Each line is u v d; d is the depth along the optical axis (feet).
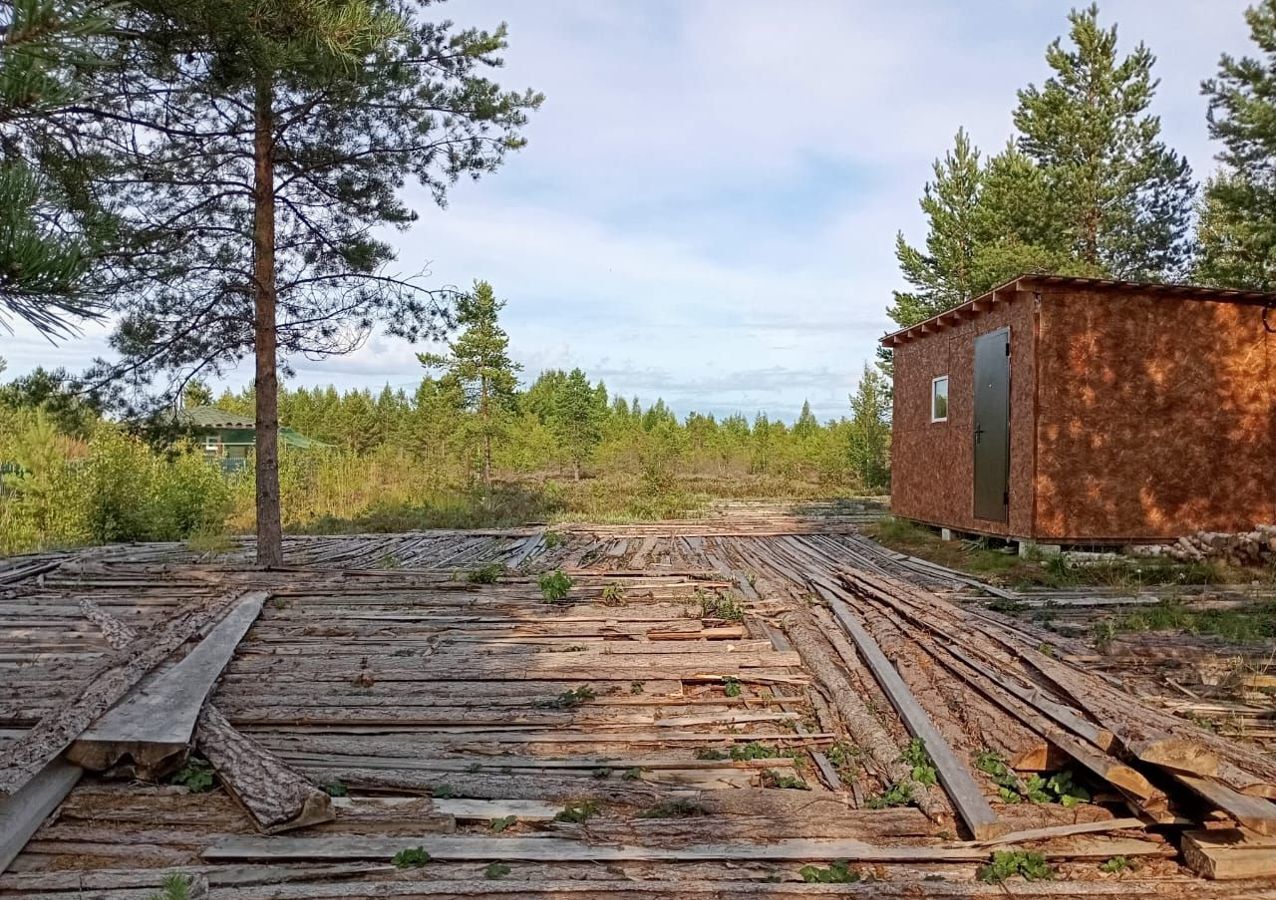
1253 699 14.15
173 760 11.60
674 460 98.27
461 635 18.43
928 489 39.29
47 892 8.75
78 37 5.63
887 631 18.37
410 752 12.53
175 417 26.99
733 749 12.66
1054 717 12.37
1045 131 56.75
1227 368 30.76
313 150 26.32
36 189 5.68
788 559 31.58
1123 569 26.43
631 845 9.81
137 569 25.66
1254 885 8.82
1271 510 30.91
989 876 9.06
